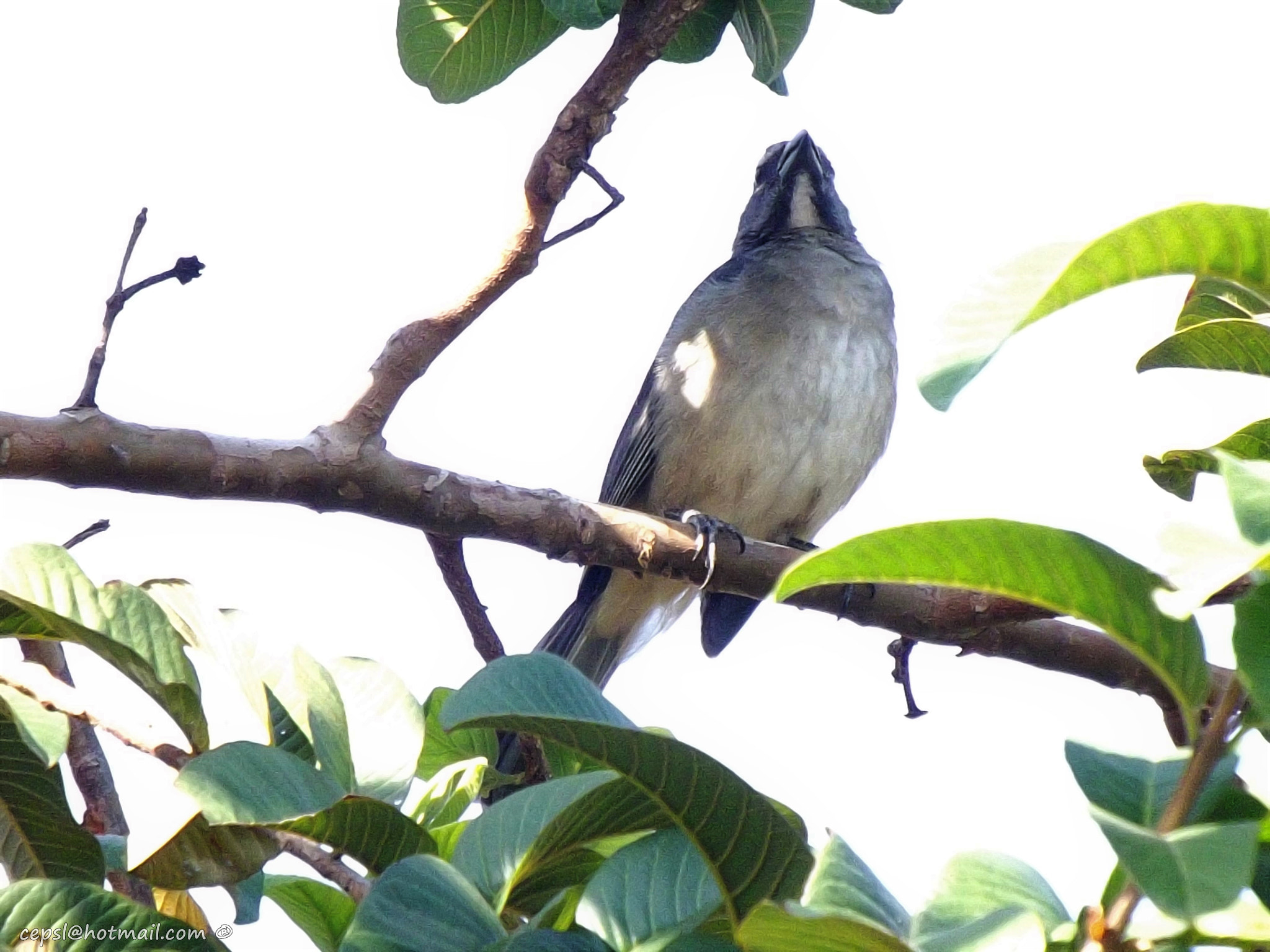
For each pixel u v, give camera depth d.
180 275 5.78
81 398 5.82
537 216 6.49
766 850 3.56
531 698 3.74
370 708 4.76
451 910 3.48
